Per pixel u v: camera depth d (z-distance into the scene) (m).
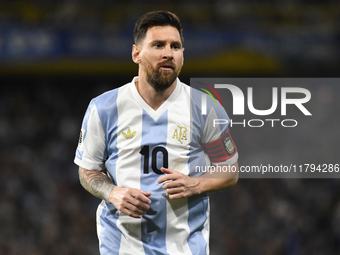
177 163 8.44
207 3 43.03
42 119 44.34
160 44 8.05
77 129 44.44
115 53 41.75
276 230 31.06
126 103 8.52
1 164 36.19
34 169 36.56
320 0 44.41
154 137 8.41
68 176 36.53
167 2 43.12
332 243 29.38
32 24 41.00
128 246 8.60
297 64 42.28
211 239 30.14
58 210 32.00
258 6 43.31
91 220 31.94
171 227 8.48
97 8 42.50
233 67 41.59
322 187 34.34
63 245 29.41
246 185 33.81
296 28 42.78
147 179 8.41
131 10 42.59
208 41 41.81
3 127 41.91
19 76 42.38
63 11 42.03
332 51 42.38
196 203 8.67
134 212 8.07
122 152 8.47
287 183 34.66
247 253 29.58
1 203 31.22
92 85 47.41
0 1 40.78
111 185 8.44
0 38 40.22
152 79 8.12
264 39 42.16
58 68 41.28
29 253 28.28
